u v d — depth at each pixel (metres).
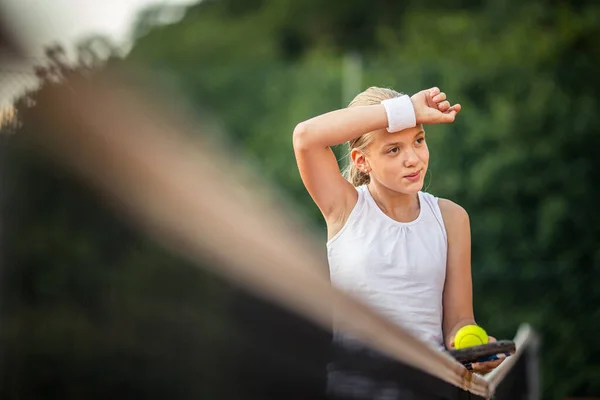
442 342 4.23
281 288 1.40
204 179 1.00
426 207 4.29
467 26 22.75
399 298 4.09
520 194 16.59
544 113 16.92
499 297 16.12
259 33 26.83
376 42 26.59
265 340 1.55
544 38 21.98
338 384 2.07
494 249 16.38
